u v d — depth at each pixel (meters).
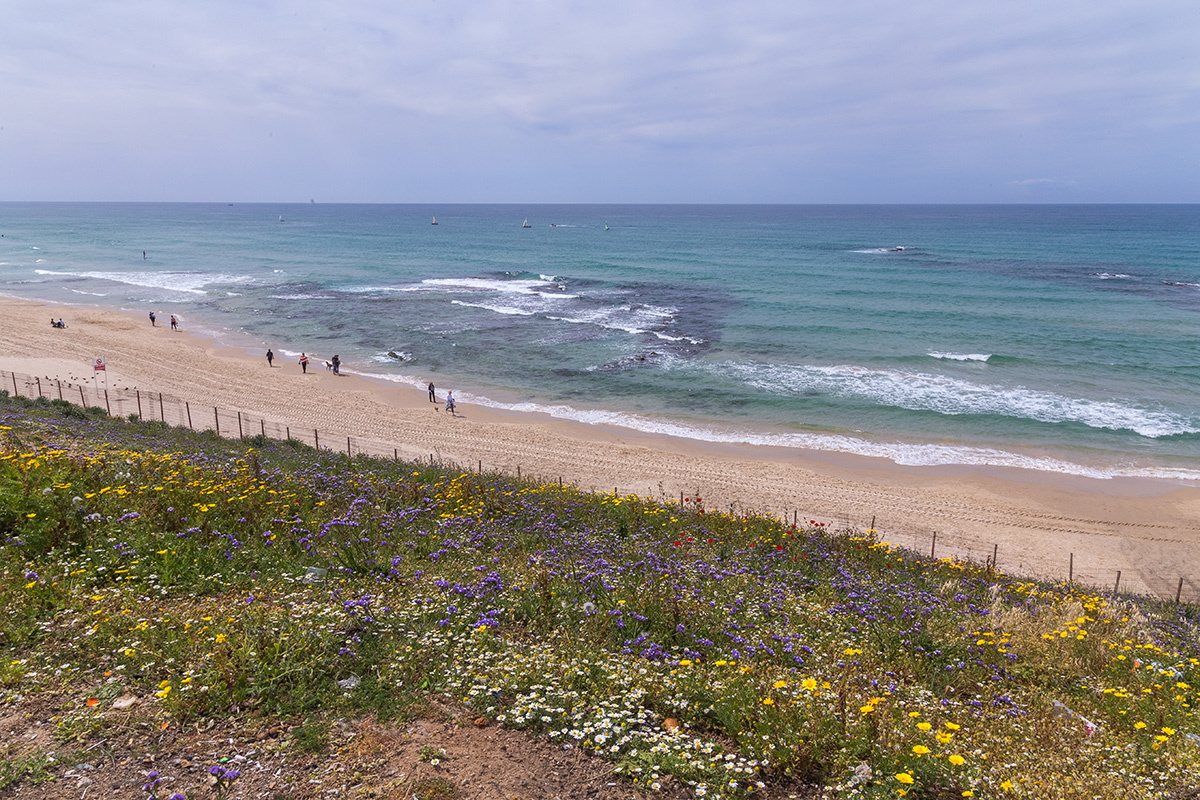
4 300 56.50
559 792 4.05
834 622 7.15
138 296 60.44
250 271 79.06
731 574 8.45
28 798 3.65
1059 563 18.45
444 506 10.58
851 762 4.40
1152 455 26.19
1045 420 29.66
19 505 7.18
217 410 29.89
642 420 30.44
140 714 4.38
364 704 4.69
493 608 6.29
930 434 28.48
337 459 17.48
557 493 13.98
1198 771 4.56
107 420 21.91
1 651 4.93
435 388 34.94
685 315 52.00
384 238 133.88
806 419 30.30
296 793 3.83
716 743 4.50
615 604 6.71
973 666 6.41
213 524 7.68
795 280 69.31
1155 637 8.16
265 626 5.33
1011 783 4.14
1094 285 64.25
